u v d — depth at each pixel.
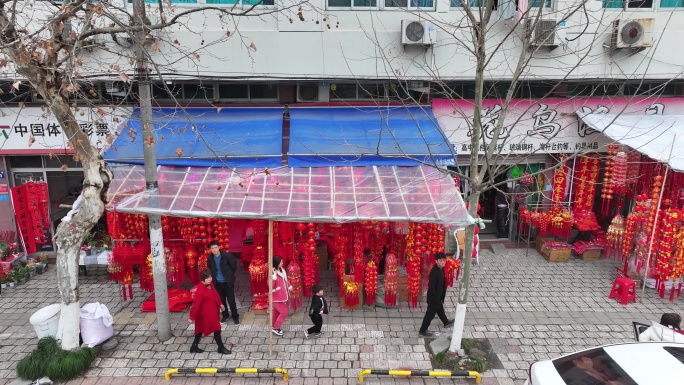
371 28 10.20
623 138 9.41
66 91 6.25
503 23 10.22
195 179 8.81
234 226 9.48
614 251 10.82
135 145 9.56
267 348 7.78
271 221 7.55
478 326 8.49
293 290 8.83
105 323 7.61
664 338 6.23
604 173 11.77
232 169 8.63
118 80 9.69
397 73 9.68
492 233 13.05
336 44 10.13
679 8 10.50
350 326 8.47
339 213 7.83
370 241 9.55
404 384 6.88
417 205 8.12
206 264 9.15
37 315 7.34
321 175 9.08
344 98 11.39
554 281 10.38
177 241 9.36
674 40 10.54
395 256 9.32
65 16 6.10
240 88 11.27
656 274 9.72
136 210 7.42
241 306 9.23
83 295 9.64
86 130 10.23
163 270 7.75
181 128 9.94
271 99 11.37
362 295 9.12
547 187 11.83
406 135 10.02
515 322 8.64
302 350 7.72
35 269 10.65
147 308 8.94
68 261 7.04
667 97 11.09
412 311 9.05
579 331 8.35
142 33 7.22
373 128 10.27
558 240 11.99
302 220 7.61
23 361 6.95
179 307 8.94
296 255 9.33
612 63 10.20
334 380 6.97
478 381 6.86
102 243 10.66
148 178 7.66
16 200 10.52
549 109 11.00
